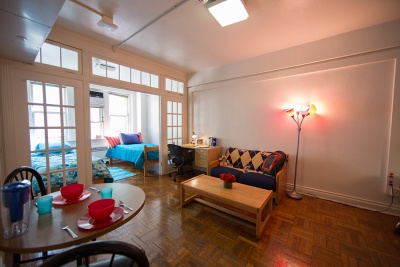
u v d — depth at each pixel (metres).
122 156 4.67
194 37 2.66
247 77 3.57
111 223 0.94
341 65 2.61
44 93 2.28
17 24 1.35
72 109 2.57
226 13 2.02
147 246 1.73
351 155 2.62
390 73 2.33
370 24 2.32
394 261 1.56
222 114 4.05
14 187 0.86
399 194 2.25
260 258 1.59
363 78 2.50
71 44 2.49
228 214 2.37
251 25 2.33
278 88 3.23
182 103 4.53
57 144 2.42
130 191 1.35
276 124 3.28
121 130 5.73
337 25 2.34
